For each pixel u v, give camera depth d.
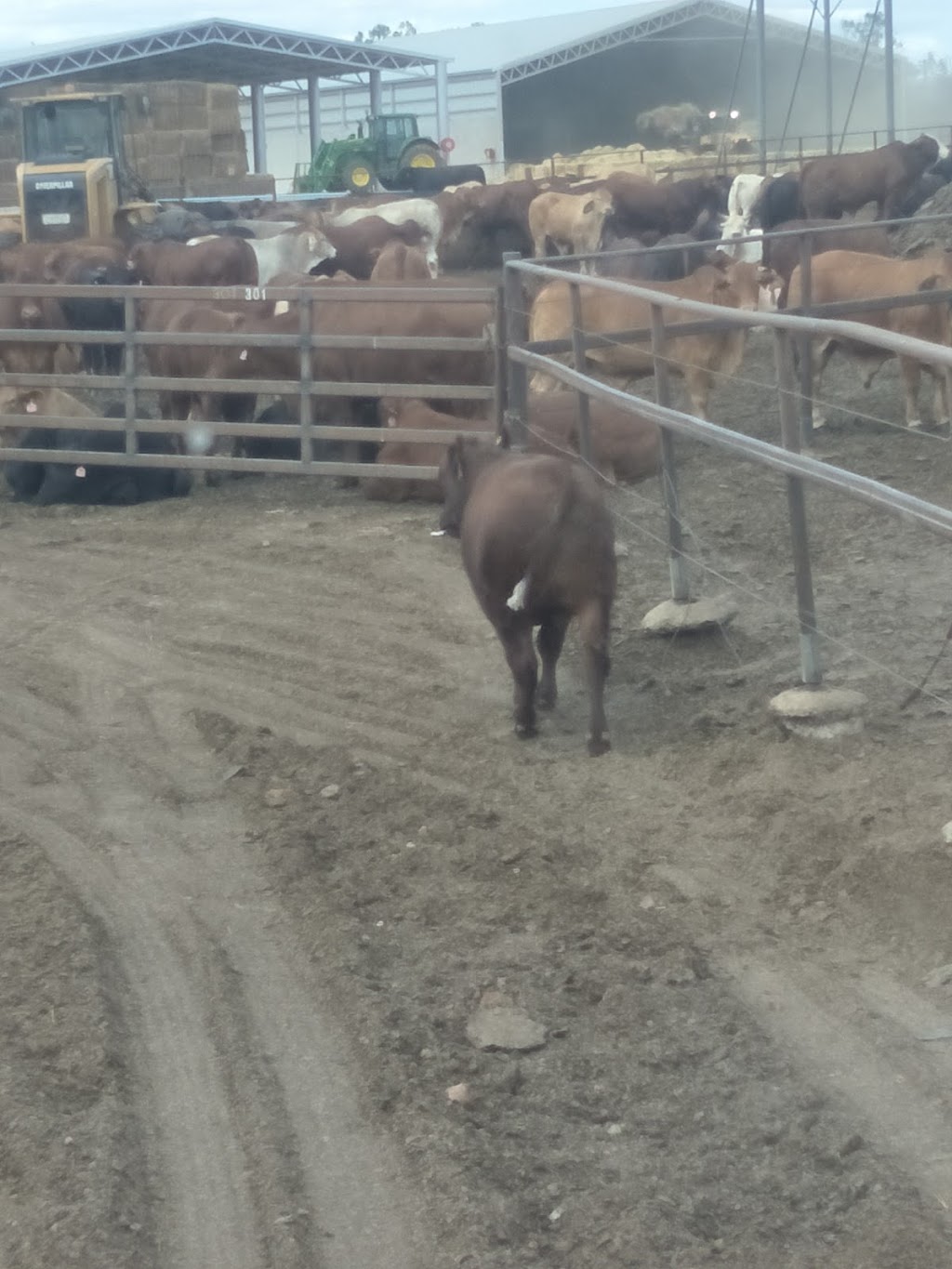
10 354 17.84
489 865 7.39
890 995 6.27
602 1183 5.43
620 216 37.88
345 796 8.17
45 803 8.23
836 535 11.52
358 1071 5.99
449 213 37.88
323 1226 5.29
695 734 8.48
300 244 27.05
